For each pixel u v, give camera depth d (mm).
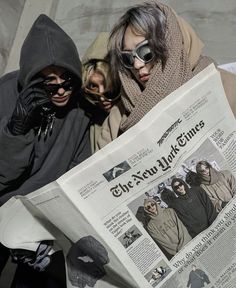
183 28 758
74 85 810
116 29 750
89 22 1631
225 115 701
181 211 697
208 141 701
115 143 641
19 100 772
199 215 705
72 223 661
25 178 873
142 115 747
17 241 735
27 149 791
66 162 875
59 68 766
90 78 799
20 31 1678
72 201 637
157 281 702
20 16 1712
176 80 727
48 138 844
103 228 666
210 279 731
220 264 733
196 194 701
